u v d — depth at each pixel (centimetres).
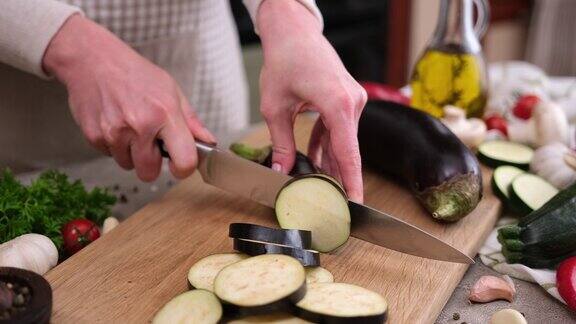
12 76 98
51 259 75
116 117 82
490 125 102
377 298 67
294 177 77
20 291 63
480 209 84
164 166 99
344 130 77
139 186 95
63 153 104
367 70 181
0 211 77
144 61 85
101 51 83
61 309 70
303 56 79
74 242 79
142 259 76
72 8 84
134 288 72
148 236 79
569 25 195
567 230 76
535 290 75
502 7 199
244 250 72
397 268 75
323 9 166
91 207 84
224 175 83
